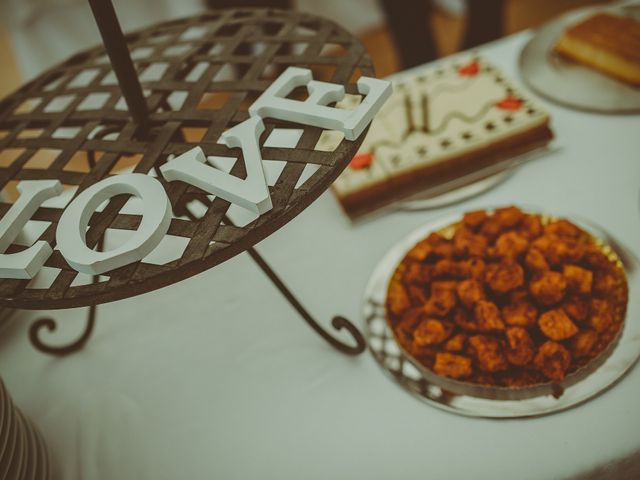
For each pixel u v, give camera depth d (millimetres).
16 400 1025
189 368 1018
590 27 1258
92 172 845
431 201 1110
